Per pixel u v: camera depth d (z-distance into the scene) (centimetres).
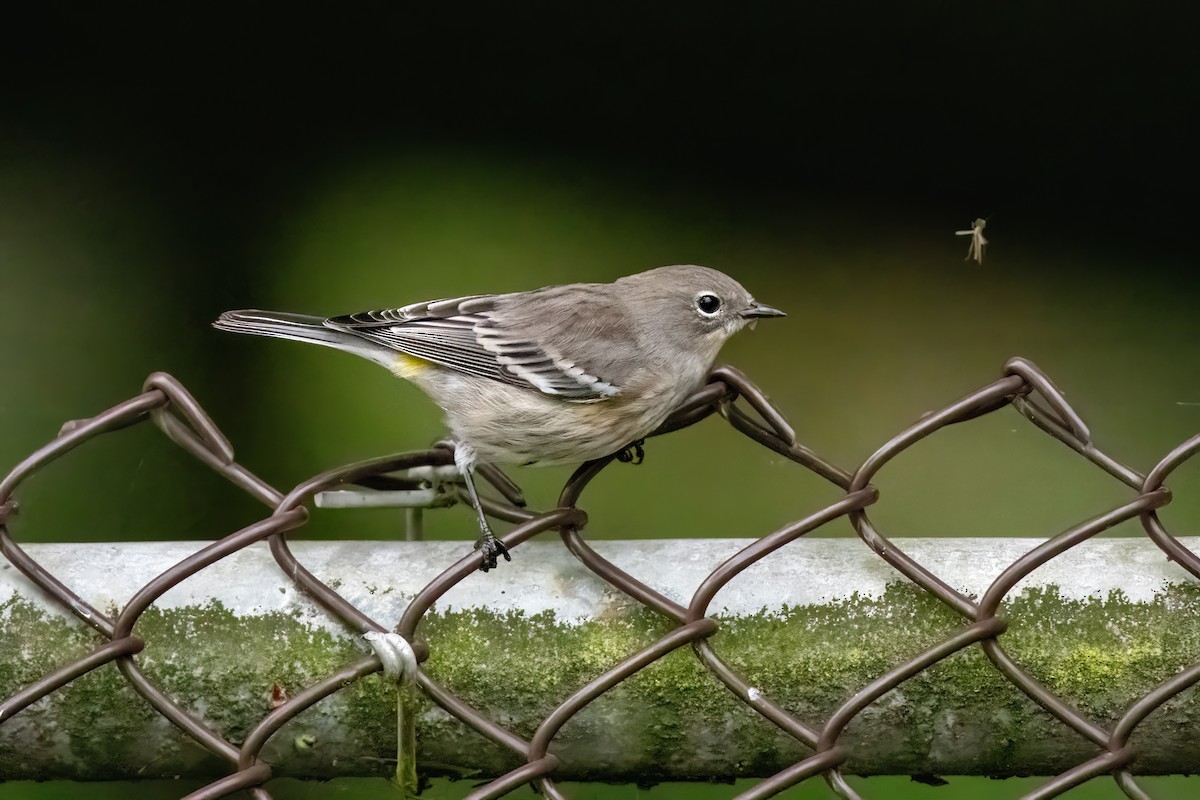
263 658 391
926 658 385
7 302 732
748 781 418
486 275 771
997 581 385
